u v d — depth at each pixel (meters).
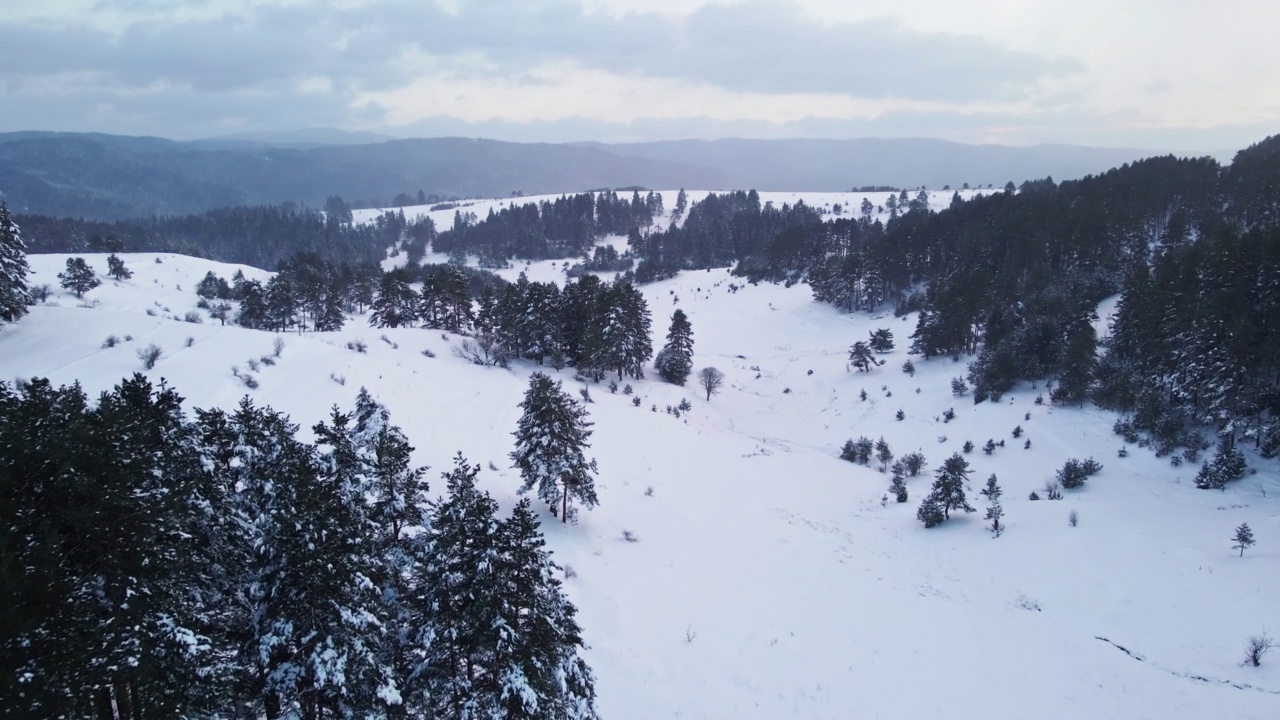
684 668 27.09
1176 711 24.94
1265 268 58.94
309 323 92.81
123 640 11.28
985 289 92.00
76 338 49.59
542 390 38.72
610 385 79.31
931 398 79.69
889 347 98.75
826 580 37.59
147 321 54.44
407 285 91.19
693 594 34.12
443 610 15.85
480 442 48.88
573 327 83.06
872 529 48.12
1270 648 27.56
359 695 14.23
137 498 12.17
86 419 12.97
